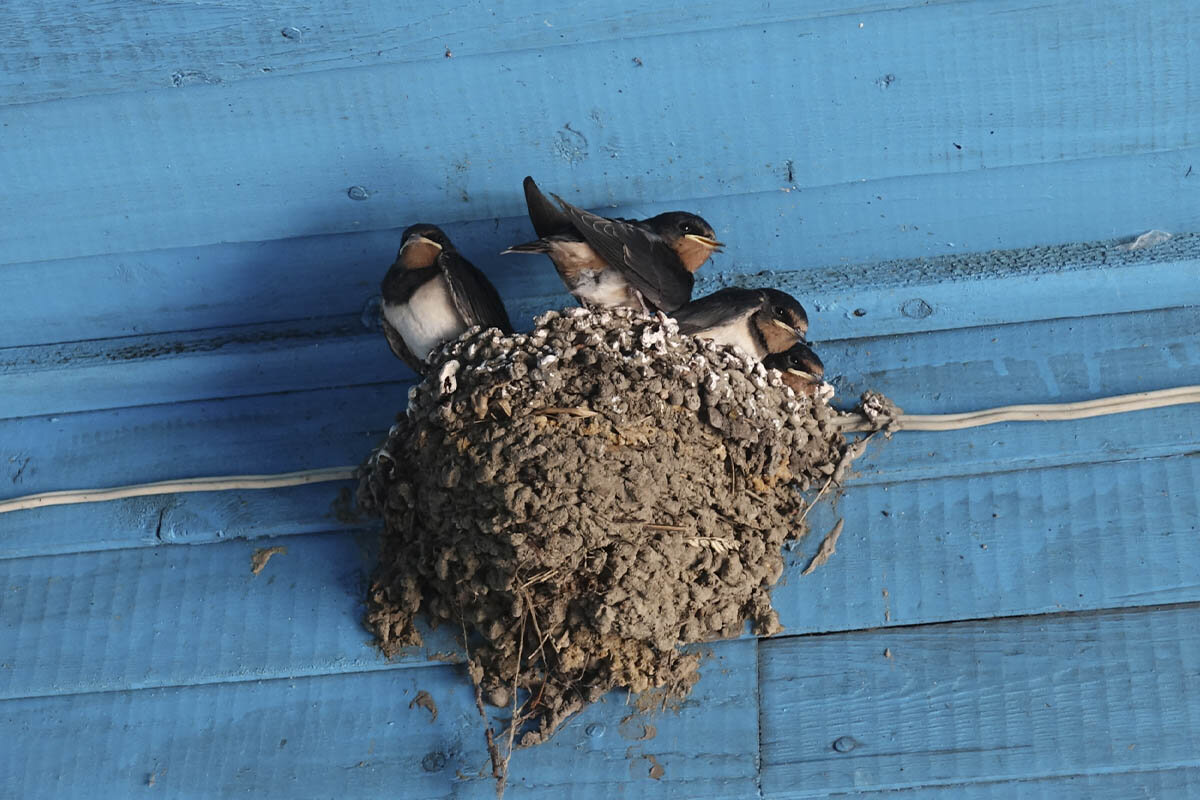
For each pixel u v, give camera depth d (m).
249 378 5.70
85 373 5.67
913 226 5.39
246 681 5.06
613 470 4.75
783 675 4.78
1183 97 5.00
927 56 4.97
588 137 5.23
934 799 4.48
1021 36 4.91
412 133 5.24
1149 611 4.69
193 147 5.29
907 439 5.20
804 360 5.28
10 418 5.80
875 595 4.88
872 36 4.93
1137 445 5.01
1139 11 4.83
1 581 5.42
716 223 5.44
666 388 4.91
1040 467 5.05
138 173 5.36
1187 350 5.18
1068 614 4.73
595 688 4.79
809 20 4.90
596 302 5.36
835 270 5.52
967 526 4.97
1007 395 5.21
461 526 4.85
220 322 5.79
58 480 5.61
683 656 4.84
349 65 5.07
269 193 5.41
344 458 5.50
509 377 4.89
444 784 4.72
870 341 5.48
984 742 4.55
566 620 4.79
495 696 4.86
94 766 4.95
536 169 5.32
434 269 5.27
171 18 4.99
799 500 5.12
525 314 5.66
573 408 4.82
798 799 4.55
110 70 5.10
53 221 5.47
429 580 5.02
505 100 5.14
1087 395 5.14
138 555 5.42
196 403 5.78
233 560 5.35
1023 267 5.30
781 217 5.41
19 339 5.78
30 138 5.26
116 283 5.67
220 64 5.08
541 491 4.70
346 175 5.35
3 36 5.01
